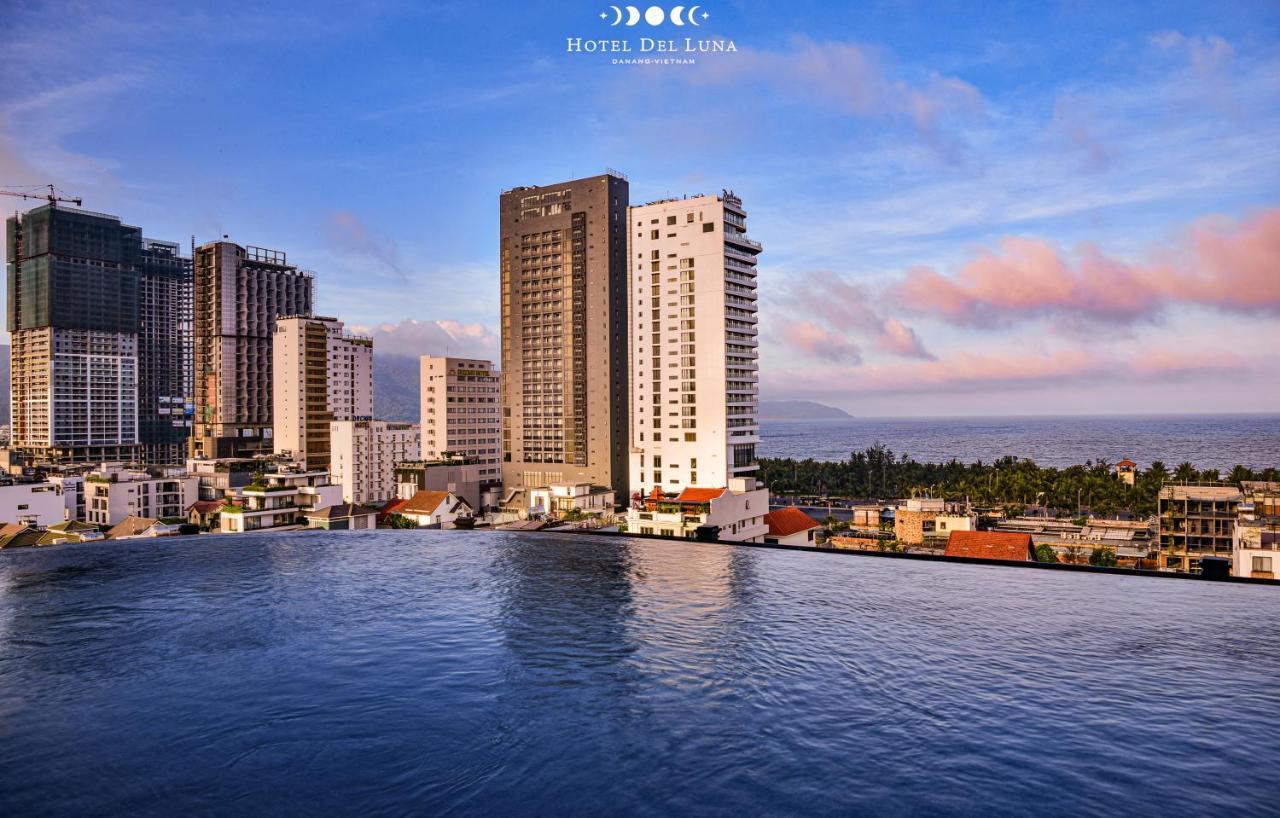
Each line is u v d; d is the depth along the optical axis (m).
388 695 11.24
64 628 14.74
